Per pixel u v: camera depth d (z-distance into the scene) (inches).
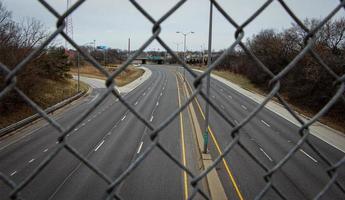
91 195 502.9
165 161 657.6
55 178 563.8
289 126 1048.2
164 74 3235.7
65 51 1951.3
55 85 1592.0
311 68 1118.4
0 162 658.2
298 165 656.4
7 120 942.4
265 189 82.6
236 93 1857.8
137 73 3193.9
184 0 68.3
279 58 1489.9
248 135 917.8
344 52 1105.4
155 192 514.6
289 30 1499.8
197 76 72.7
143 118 72.2
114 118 1152.2
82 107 1316.4
